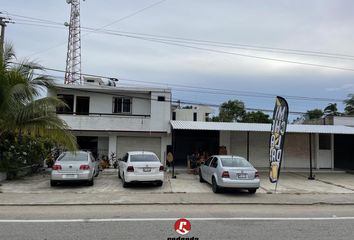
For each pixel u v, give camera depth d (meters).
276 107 13.88
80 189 13.66
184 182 16.28
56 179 13.80
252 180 12.75
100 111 24.44
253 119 52.69
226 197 12.20
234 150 24.33
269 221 8.25
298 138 24.80
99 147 24.00
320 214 9.31
